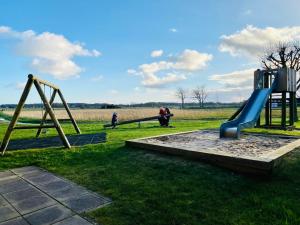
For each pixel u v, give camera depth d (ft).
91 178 18.19
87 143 31.78
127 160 22.30
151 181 16.84
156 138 33.76
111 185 16.52
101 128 58.03
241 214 11.90
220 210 12.38
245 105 44.27
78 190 16.01
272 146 27.61
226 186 15.38
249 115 41.06
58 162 22.94
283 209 12.02
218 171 18.13
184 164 20.07
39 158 24.38
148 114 142.31
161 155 23.11
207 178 16.88
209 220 11.50
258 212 12.01
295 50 93.40
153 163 20.90
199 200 13.60
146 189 15.46
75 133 45.42
